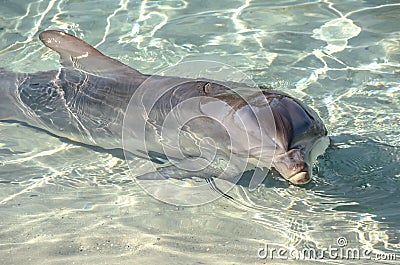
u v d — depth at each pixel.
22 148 9.07
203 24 11.65
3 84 9.83
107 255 6.89
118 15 12.02
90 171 8.54
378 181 7.97
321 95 9.67
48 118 9.40
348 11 11.95
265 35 11.27
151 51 10.89
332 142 8.63
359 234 7.14
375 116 9.18
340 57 10.60
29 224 7.48
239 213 7.59
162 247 7.02
